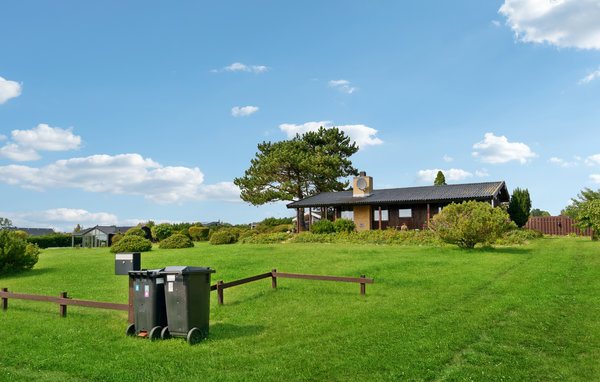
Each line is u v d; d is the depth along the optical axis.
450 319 8.42
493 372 5.71
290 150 43.50
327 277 11.74
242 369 6.07
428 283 12.55
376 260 18.03
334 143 45.88
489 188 31.02
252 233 37.88
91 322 9.16
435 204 33.38
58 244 50.62
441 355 6.36
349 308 9.74
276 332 8.00
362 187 36.38
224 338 7.66
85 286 14.03
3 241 17.45
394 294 11.17
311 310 9.73
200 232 47.19
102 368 6.23
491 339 7.12
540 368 5.82
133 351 6.97
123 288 13.61
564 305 9.34
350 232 30.77
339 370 5.89
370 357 6.35
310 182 44.47
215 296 11.77
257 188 44.16
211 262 19.09
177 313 7.40
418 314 8.91
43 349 7.25
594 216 24.95
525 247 21.86
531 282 12.09
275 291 12.23
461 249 21.16
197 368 6.13
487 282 12.51
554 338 7.10
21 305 11.13
